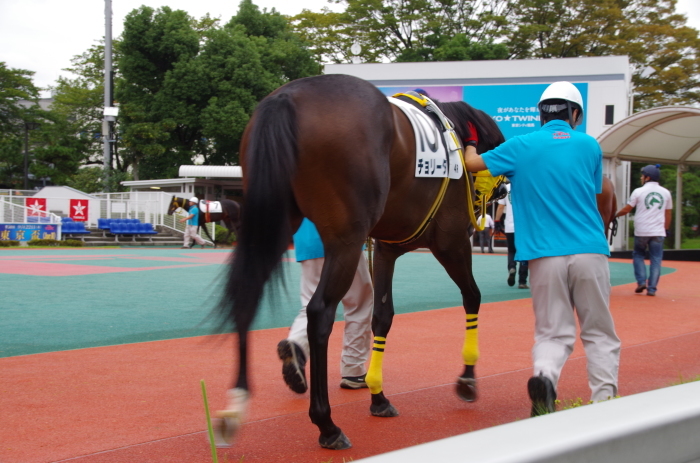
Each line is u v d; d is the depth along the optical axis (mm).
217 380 4379
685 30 35125
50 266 14008
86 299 8531
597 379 3312
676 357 5316
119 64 36562
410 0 40062
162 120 35938
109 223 25891
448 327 6684
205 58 36250
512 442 811
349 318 4238
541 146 3428
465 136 4133
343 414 3672
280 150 2795
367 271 4191
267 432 3305
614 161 18734
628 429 894
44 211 24750
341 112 2961
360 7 40500
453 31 41281
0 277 11328
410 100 3812
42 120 43844
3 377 4352
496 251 23172
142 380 4344
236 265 2742
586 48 38062
